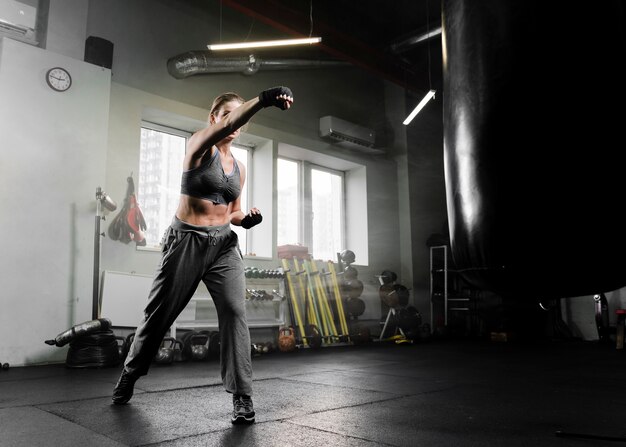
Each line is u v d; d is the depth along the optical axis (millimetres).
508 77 1249
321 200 8219
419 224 8812
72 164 4656
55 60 4695
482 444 1708
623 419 2150
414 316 7613
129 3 5758
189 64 5895
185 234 2053
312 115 7699
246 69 6484
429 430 1908
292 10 6770
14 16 4586
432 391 2904
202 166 2012
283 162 7746
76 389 2898
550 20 1210
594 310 7824
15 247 4238
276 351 5801
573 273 1137
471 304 8617
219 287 2092
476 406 2428
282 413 2219
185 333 5266
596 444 1723
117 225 5148
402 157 8852
